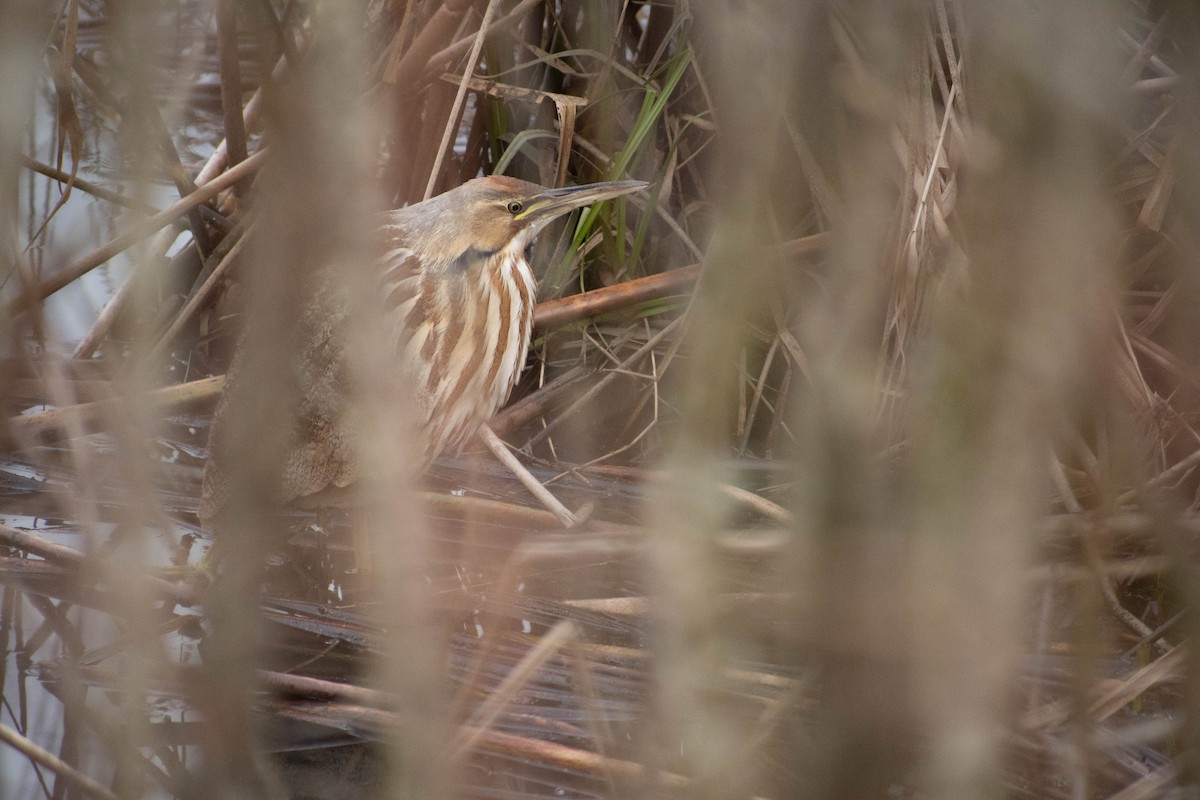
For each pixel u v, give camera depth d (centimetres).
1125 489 630
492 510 693
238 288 840
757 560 609
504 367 713
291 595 641
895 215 572
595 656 581
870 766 292
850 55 284
